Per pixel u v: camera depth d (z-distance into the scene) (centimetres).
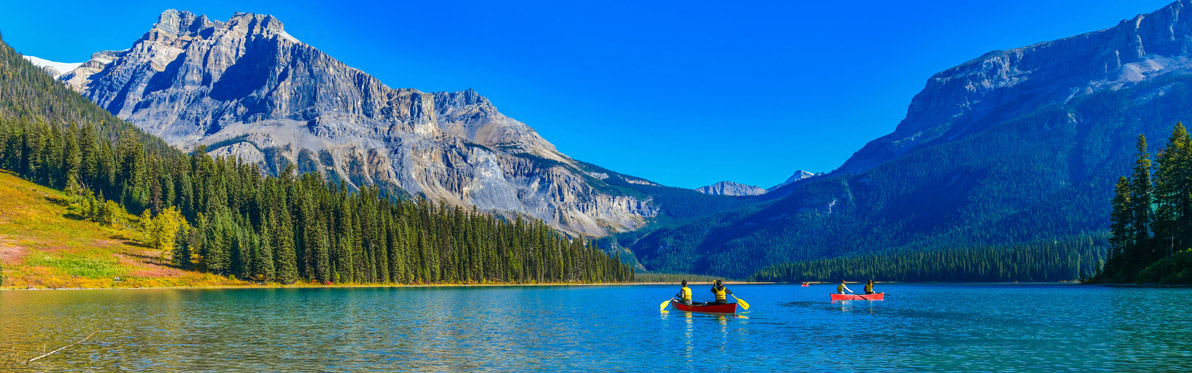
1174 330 4278
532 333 4684
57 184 18188
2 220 14500
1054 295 9219
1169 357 3250
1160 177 11275
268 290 12762
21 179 17962
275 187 18300
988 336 4234
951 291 13875
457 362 3372
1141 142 11562
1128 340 3859
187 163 19825
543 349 3834
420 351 3762
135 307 7069
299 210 17738
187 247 14700
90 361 3338
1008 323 5053
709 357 3509
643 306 8100
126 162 18688
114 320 5506
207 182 18062
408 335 4562
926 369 3062
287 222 16200
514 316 6278
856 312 6600
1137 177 11600
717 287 6638
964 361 3262
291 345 4000
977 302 8231
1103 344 3719
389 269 18462
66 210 16262
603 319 5894
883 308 7250
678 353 3659
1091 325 4669
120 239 15325
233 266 14850
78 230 15175
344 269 16750
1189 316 5100
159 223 15375
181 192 17962
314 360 3419
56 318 5653
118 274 12962
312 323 5406
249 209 17938
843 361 3334
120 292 10806
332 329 4931
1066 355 3372
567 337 4431
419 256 19700
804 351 3697
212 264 14438
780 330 4809
